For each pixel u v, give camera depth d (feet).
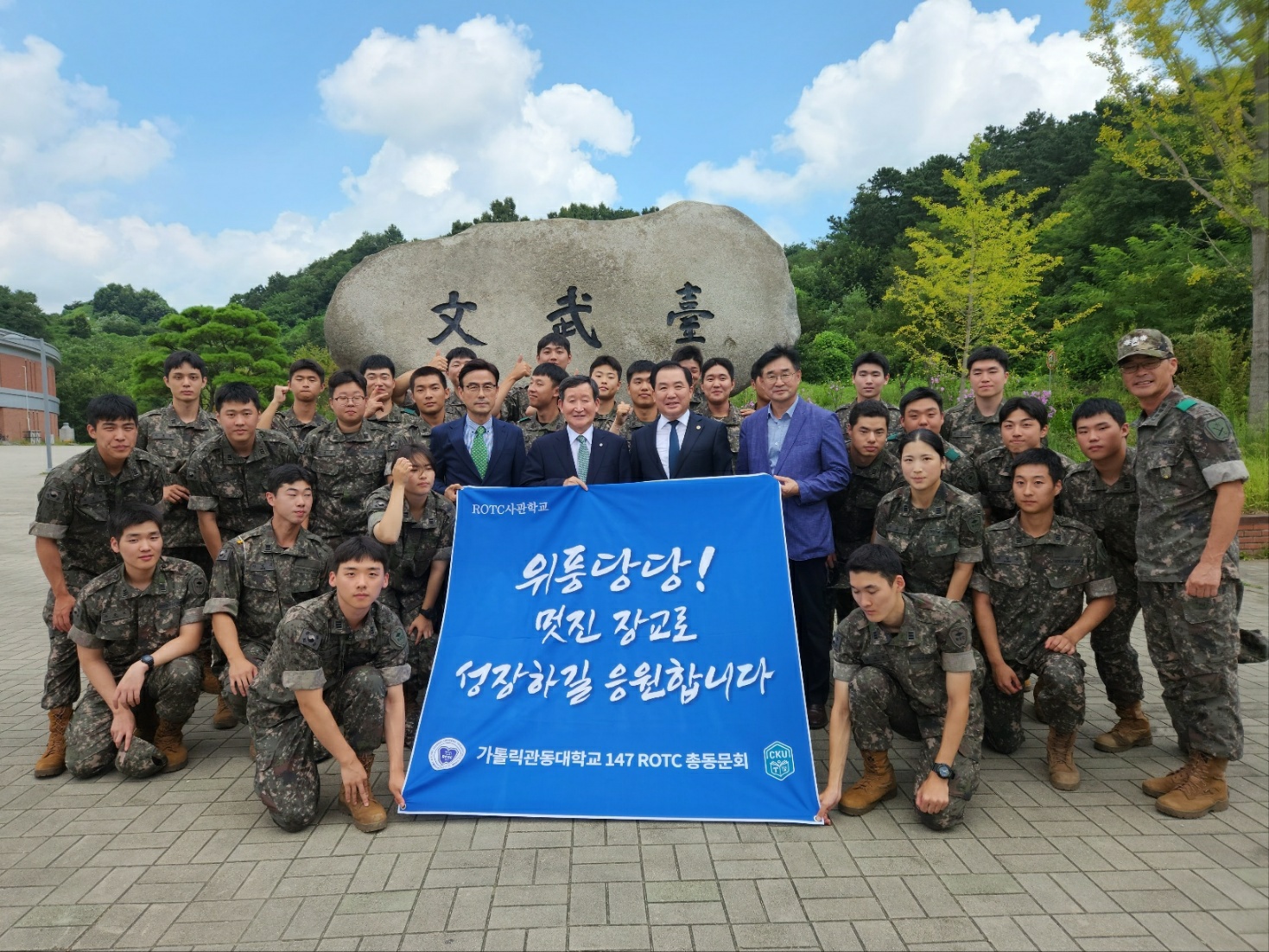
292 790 10.71
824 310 123.34
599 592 12.48
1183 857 9.71
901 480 14.79
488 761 11.37
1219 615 10.76
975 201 55.57
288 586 13.19
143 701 13.58
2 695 16.66
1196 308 60.49
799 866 9.59
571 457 14.61
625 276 26.58
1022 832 10.42
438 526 14.23
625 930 8.35
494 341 26.30
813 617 14.58
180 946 8.23
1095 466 12.99
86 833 10.76
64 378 161.68
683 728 11.41
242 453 15.25
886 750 11.20
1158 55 36.17
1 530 41.09
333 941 8.25
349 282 26.32
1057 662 11.84
